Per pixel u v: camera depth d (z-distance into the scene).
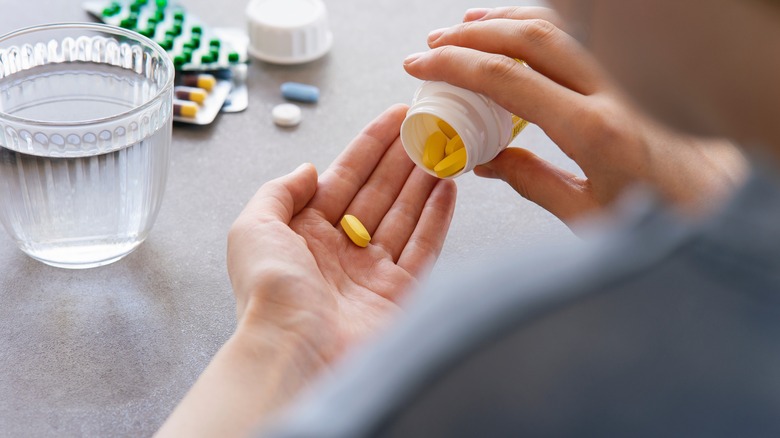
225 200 0.81
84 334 0.74
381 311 0.73
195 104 0.85
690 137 0.38
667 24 0.33
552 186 0.74
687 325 0.35
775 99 0.33
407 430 0.34
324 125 0.86
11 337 0.74
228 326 0.75
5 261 0.77
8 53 0.76
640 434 0.34
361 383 0.34
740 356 0.34
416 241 0.76
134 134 0.72
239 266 0.71
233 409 0.65
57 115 0.78
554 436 0.34
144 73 0.77
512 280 0.35
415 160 0.76
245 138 0.85
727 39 0.32
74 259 0.76
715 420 0.34
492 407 0.34
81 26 0.77
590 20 0.36
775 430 0.34
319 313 0.69
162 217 0.80
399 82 0.90
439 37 0.76
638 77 0.36
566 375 0.34
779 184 0.35
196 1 0.94
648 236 0.36
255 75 0.89
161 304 0.76
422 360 0.34
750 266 0.34
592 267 0.35
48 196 0.73
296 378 0.67
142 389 0.72
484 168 0.77
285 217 0.74
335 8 0.95
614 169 0.71
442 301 0.35
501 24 0.74
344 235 0.76
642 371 0.34
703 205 0.68
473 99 0.73
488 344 0.34
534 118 0.72
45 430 0.70
